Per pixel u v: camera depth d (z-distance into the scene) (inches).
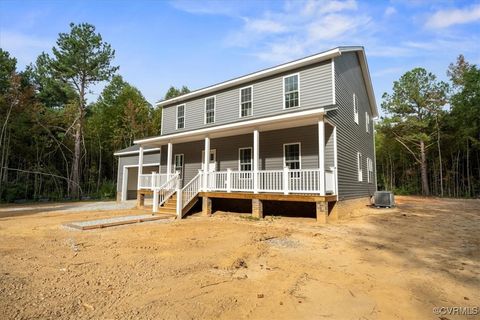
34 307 127.3
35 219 438.0
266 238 283.9
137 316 120.5
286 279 170.6
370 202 700.7
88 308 127.6
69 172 1188.5
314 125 474.9
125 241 271.1
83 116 1124.5
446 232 326.6
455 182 1098.1
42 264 194.7
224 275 176.6
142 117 1435.8
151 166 820.6
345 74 546.6
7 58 1086.4
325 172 397.7
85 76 1103.6
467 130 1003.9
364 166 668.7
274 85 546.6
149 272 180.1
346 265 200.1
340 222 396.5
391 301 140.5
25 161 1040.8
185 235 299.7
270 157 521.0
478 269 192.5
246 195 438.6
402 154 1272.1
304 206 448.5
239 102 600.7
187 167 681.0
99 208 634.8
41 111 1043.3
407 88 1143.6
